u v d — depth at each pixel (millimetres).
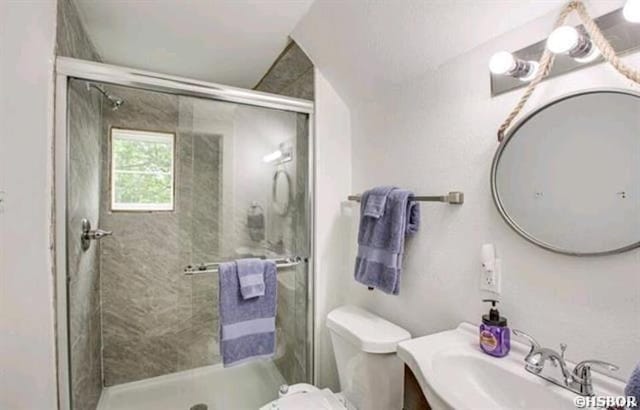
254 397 1785
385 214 1396
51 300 1175
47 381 1149
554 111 900
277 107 1726
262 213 1788
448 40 1186
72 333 1330
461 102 1186
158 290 1851
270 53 1886
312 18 1503
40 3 1064
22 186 978
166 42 1747
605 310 793
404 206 1326
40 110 1092
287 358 1823
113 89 1502
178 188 1772
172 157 1738
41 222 1108
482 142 1105
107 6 1426
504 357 945
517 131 983
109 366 1881
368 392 1281
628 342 753
